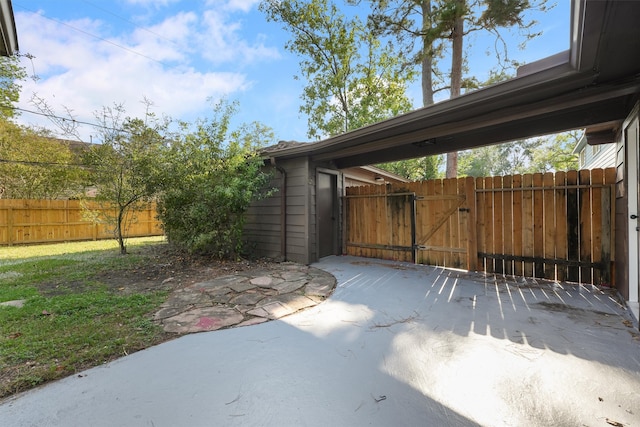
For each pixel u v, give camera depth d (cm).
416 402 163
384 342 234
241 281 416
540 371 189
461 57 911
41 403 162
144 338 240
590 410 154
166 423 148
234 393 172
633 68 241
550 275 416
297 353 218
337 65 1397
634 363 197
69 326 261
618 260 356
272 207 598
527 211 435
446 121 372
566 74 252
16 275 462
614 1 161
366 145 470
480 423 146
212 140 535
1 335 240
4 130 996
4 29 159
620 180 345
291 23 1328
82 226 976
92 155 631
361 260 583
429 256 534
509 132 425
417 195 550
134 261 577
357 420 150
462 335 244
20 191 1066
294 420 150
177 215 546
